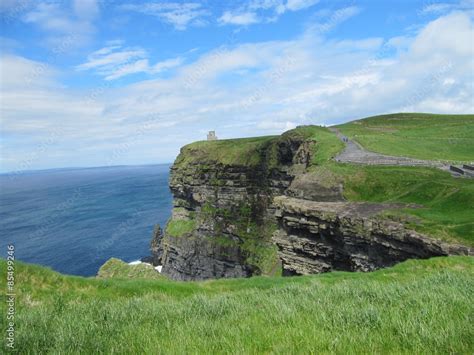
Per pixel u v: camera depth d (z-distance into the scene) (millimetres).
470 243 27141
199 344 6137
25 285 12461
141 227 133250
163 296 13398
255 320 7836
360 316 7285
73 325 7785
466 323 6203
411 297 8945
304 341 6008
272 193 95312
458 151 73500
